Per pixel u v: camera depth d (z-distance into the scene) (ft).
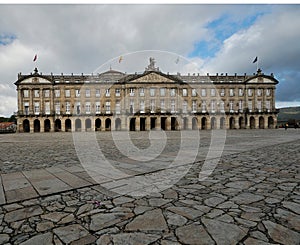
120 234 9.77
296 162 26.37
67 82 196.95
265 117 214.28
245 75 216.13
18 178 19.42
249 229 10.00
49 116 194.29
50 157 33.30
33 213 12.14
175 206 12.89
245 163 25.85
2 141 73.36
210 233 9.71
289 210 12.01
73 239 9.38
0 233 9.96
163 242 9.07
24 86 194.90
